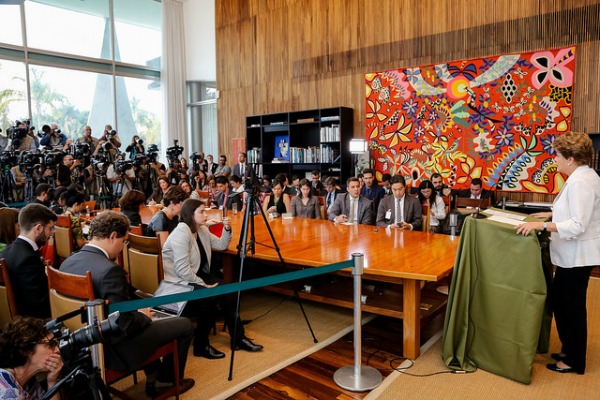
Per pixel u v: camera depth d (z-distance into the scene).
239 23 8.88
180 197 3.29
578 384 2.40
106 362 1.89
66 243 3.83
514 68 5.63
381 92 6.84
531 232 2.35
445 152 6.25
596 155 4.98
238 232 3.90
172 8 11.47
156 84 11.48
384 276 2.80
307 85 7.86
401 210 4.36
